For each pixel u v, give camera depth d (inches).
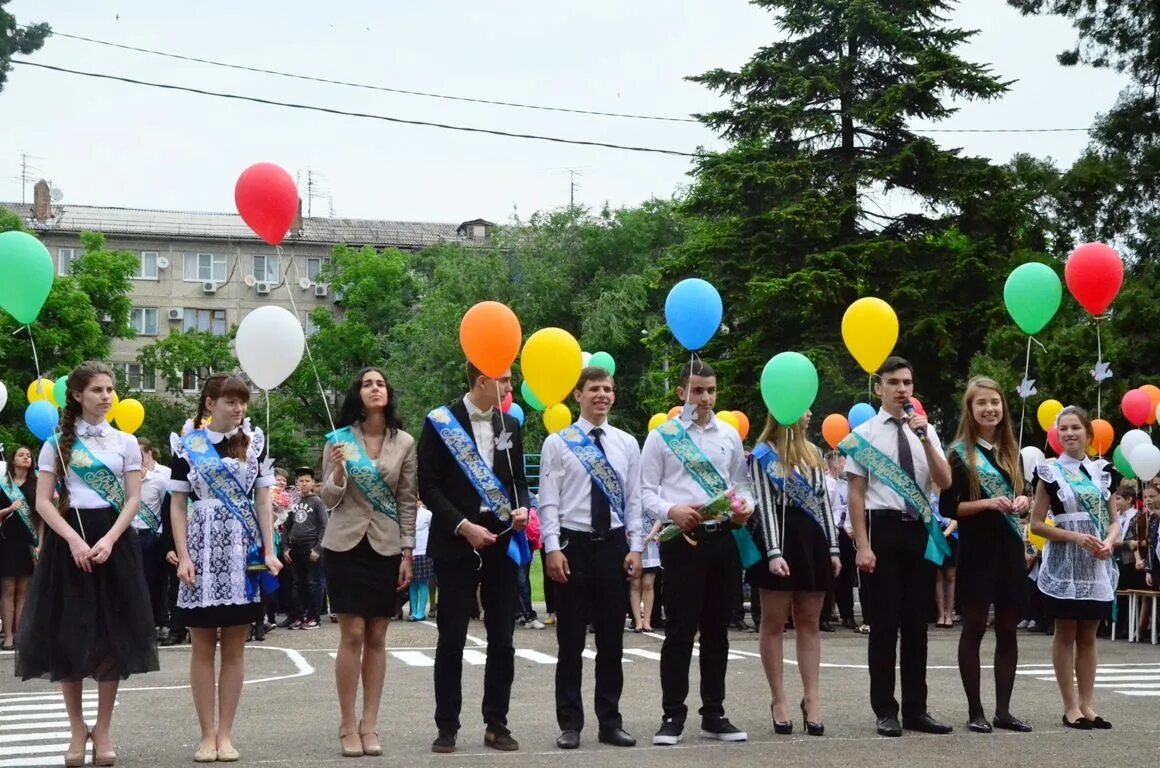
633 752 283.0
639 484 307.4
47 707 374.0
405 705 370.6
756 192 1226.0
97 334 1737.2
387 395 294.8
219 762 274.1
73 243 2741.1
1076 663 329.7
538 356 321.7
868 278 1169.4
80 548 271.1
